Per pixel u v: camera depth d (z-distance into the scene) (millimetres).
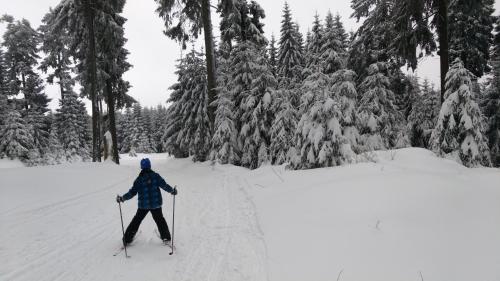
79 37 23391
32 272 4938
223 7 19297
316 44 26297
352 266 4582
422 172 8797
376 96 20484
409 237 5094
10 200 9070
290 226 6516
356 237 5398
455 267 4133
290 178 10562
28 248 5902
